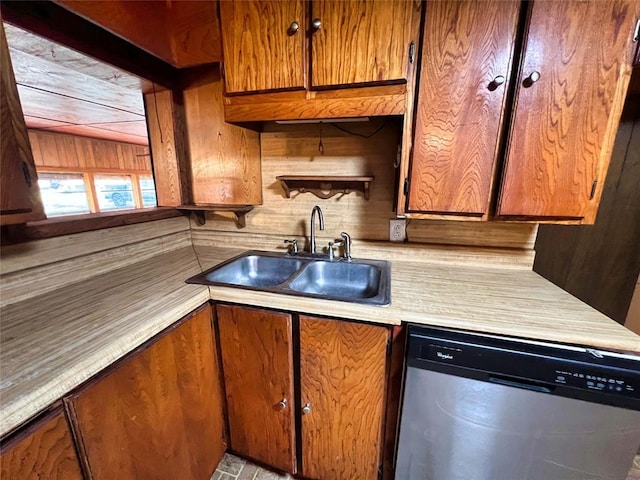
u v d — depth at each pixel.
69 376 0.64
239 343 1.15
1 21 0.69
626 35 0.87
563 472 0.86
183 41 1.39
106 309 0.94
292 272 1.55
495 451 0.91
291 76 1.13
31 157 0.78
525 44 0.93
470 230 1.44
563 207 1.01
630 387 0.75
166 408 0.93
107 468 0.74
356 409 1.08
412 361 0.91
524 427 0.86
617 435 0.79
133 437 0.81
